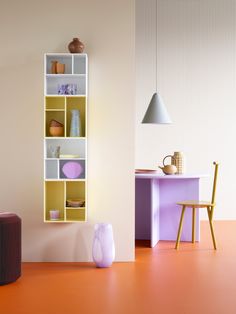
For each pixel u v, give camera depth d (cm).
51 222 462
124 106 470
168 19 756
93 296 355
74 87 464
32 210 471
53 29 470
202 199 759
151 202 547
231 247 543
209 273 425
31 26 470
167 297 354
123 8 468
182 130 757
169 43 757
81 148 475
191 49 757
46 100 471
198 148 758
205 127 757
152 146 757
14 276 390
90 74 470
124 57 469
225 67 759
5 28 470
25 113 471
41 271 431
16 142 471
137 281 397
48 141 475
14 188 471
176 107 757
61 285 385
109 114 470
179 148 757
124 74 470
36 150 471
